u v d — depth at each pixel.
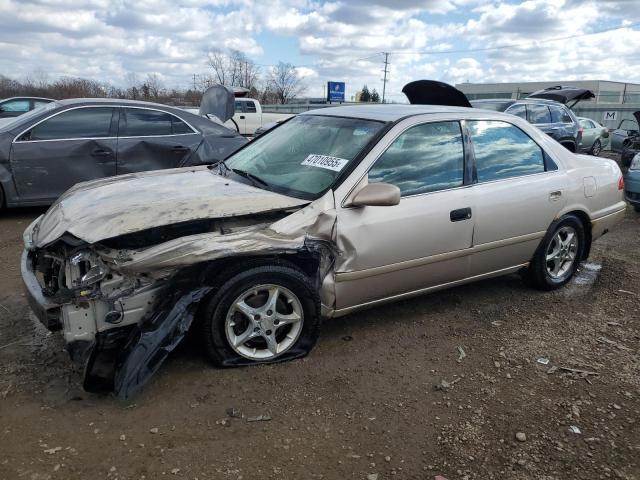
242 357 3.32
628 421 2.98
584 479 2.54
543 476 2.55
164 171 4.33
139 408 2.92
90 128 6.98
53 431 2.71
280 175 3.79
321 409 3.00
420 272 3.84
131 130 7.18
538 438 2.82
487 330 4.06
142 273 2.97
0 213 7.32
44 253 3.14
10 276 4.85
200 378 3.21
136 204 3.14
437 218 3.77
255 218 3.32
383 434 2.81
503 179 4.23
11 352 3.46
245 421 2.86
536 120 12.12
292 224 3.26
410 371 3.44
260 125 19.05
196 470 2.49
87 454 2.56
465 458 2.66
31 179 6.73
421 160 3.82
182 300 3.03
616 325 4.21
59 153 6.79
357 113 4.15
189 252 2.97
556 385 3.33
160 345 2.92
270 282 3.25
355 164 3.54
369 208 3.51
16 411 2.85
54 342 3.59
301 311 3.39
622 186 5.27
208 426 2.80
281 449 2.66
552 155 4.64
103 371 2.93
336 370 3.40
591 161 5.04
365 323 4.10
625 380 3.41
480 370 3.49
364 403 3.07
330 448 2.69
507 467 2.60
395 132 3.73
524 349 3.78
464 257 4.04
